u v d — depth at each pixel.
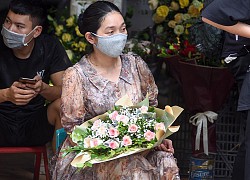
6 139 6.77
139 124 5.24
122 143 5.14
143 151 5.30
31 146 6.86
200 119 7.29
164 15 7.92
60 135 5.88
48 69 6.90
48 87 6.63
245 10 5.59
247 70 5.93
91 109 5.47
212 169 7.45
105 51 5.43
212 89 7.26
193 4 7.73
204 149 7.31
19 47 6.54
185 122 7.82
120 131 5.20
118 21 5.41
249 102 5.75
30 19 6.44
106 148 5.14
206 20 5.70
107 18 5.38
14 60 6.75
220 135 7.71
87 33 5.48
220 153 7.71
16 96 6.39
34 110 6.80
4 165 8.18
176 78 7.44
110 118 5.28
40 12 6.54
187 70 7.25
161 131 5.19
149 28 8.42
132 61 5.71
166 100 8.04
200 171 7.42
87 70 5.52
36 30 6.55
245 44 6.06
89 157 5.10
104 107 5.46
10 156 8.55
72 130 5.43
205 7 5.73
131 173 5.23
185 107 7.66
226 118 7.68
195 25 7.13
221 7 5.60
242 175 6.40
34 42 6.80
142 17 8.74
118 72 5.60
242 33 5.66
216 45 6.70
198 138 7.31
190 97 7.35
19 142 6.79
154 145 5.20
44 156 6.83
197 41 7.00
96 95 5.46
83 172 5.37
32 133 6.79
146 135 5.18
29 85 6.40
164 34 8.02
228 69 6.96
